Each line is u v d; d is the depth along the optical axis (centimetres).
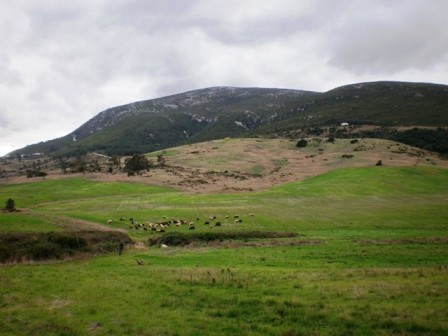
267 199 9719
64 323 1998
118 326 1950
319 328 1822
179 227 6862
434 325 1742
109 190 12456
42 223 6016
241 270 3269
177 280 2911
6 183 15512
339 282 2652
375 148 19662
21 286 2820
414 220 7019
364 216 7575
